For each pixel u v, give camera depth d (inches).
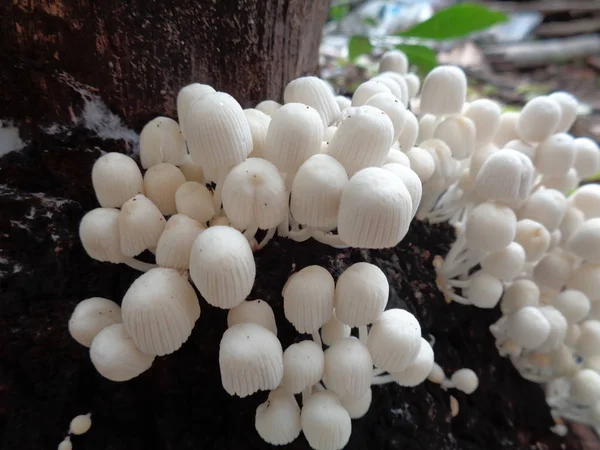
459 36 6.6
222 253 2.4
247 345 2.5
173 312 2.5
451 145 3.8
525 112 3.9
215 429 3.6
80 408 3.5
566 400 4.8
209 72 3.7
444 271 4.2
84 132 3.5
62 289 3.3
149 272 2.6
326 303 2.7
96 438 3.5
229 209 2.6
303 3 4.0
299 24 4.1
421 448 3.9
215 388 3.5
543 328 3.7
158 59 3.4
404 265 4.2
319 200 2.5
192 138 2.6
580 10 16.8
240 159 2.7
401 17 13.9
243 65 3.7
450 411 4.3
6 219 3.2
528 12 16.9
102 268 3.4
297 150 2.6
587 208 4.2
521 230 3.8
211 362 3.5
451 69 3.8
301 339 3.5
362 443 3.8
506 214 3.4
